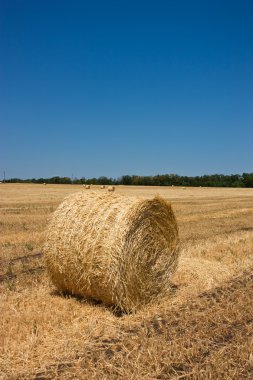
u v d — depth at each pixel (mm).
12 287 9062
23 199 33375
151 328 6965
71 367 5625
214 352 6055
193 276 10477
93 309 8023
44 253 8719
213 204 31953
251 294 8836
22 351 6043
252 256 12820
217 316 7422
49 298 8539
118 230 7988
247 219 22125
